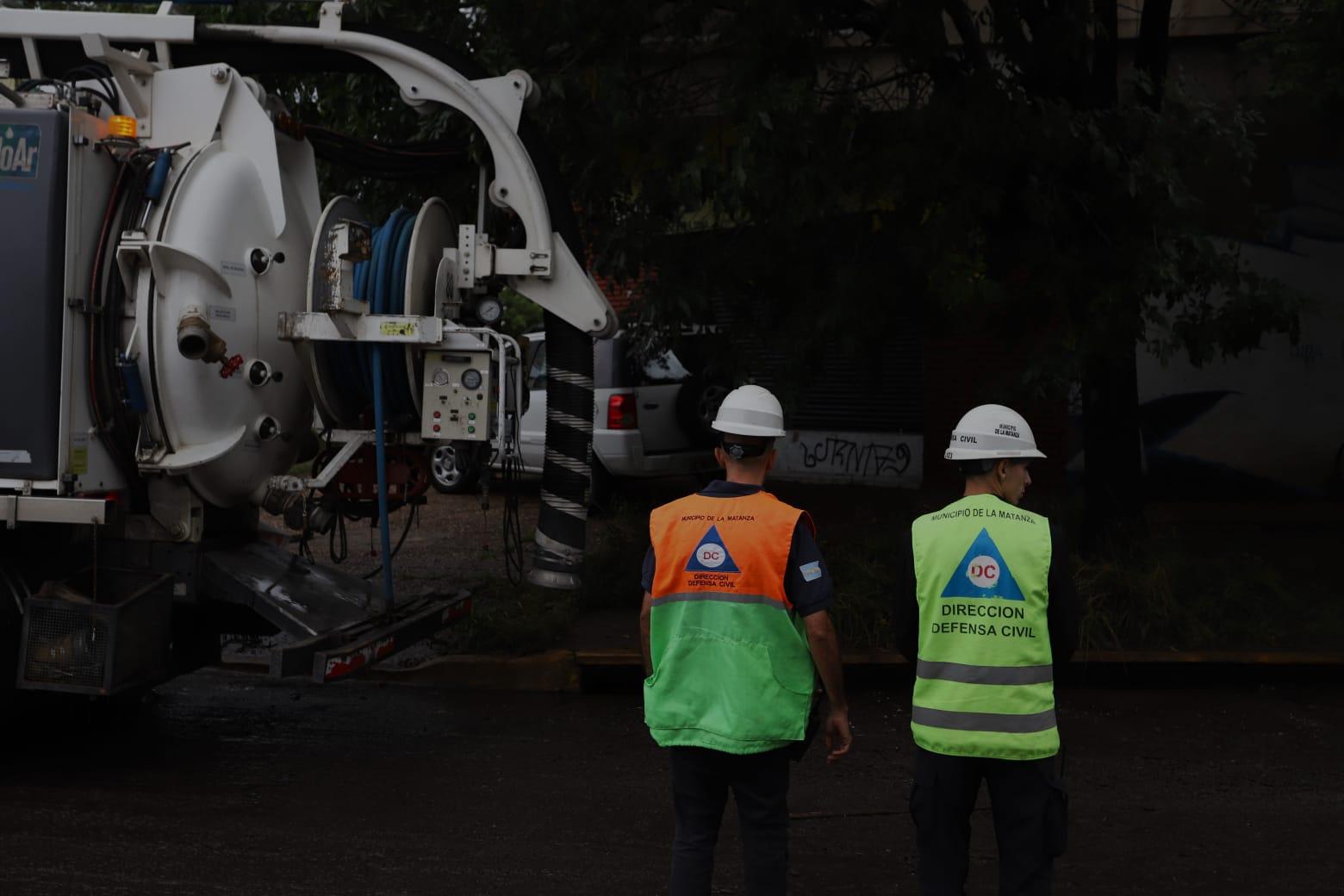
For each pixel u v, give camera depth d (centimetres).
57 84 589
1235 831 539
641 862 495
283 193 659
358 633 610
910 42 805
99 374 577
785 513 389
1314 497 1356
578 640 818
